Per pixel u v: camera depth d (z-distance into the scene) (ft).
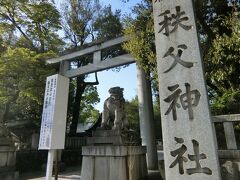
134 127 102.99
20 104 50.60
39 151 46.42
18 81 41.29
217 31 27.71
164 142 14.65
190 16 16.05
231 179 18.40
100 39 39.17
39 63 43.68
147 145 33.63
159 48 16.55
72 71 41.63
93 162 24.61
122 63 36.73
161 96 15.53
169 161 14.20
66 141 53.06
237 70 24.48
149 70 28.94
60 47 56.03
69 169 44.45
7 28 47.65
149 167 32.96
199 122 13.96
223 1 26.81
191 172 13.43
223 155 19.17
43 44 52.24
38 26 50.01
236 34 21.21
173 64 15.67
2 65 38.81
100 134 25.41
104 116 26.43
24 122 58.34
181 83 15.10
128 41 32.78
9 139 34.83
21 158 42.34
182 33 15.96
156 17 17.42
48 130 17.30
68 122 67.56
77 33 63.10
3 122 44.27
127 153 24.13
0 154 32.73
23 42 51.29
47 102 18.35
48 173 16.44
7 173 32.89
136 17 29.81
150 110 35.14
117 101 26.30
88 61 58.03
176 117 14.66
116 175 22.89
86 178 24.41
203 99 14.20
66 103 18.75
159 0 17.69
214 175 12.85
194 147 13.73
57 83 18.39
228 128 19.42
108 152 23.88
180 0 16.75
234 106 23.32
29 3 48.47
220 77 23.00
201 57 15.01
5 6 46.57
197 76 14.73
